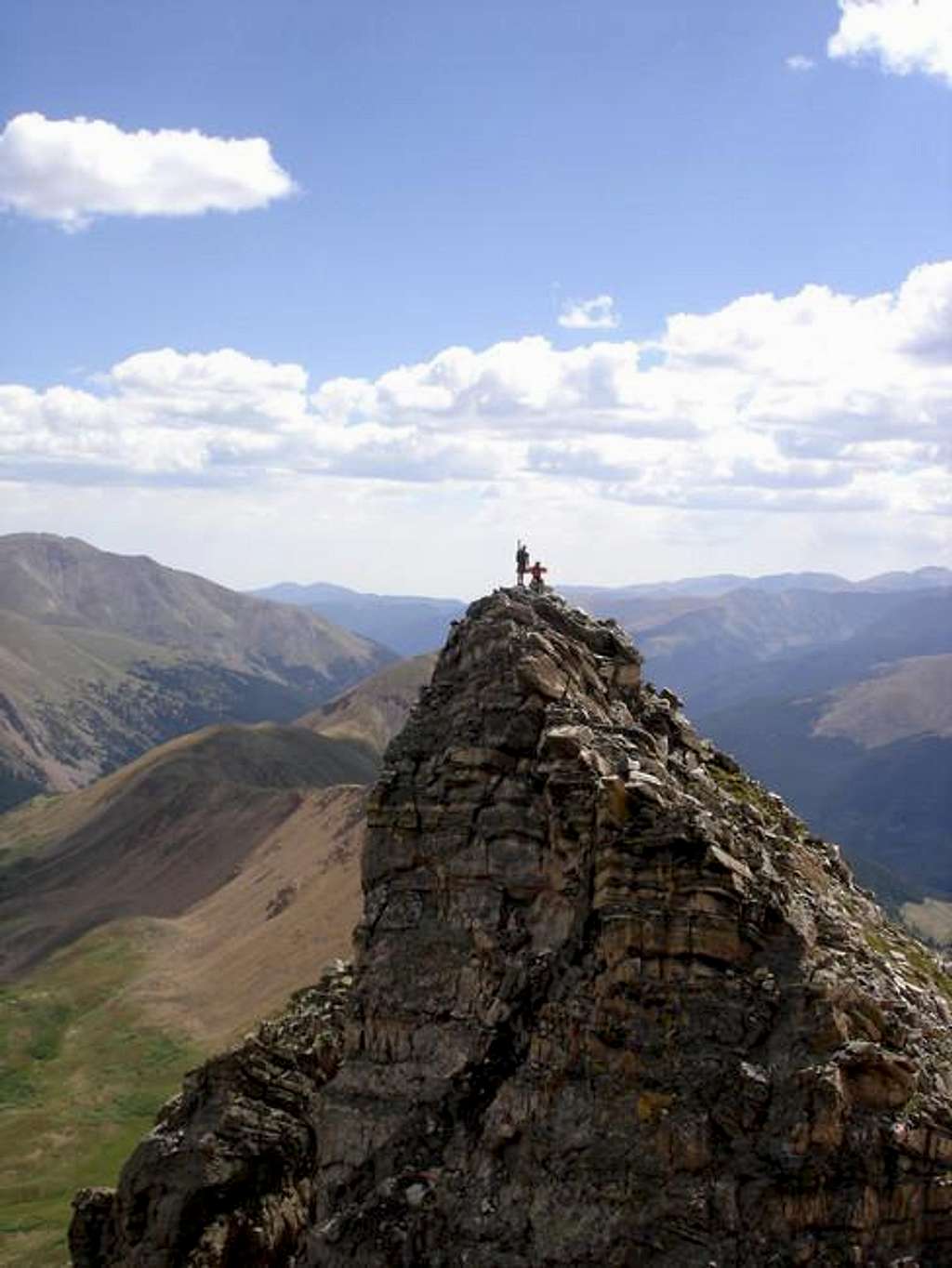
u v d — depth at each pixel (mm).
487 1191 40844
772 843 47844
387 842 47750
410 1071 44344
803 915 42625
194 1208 51312
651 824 42312
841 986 40156
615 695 51281
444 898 46250
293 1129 53969
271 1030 57531
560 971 42875
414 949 45938
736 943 40719
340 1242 41781
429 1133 43062
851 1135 37812
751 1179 37688
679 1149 38375
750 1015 39781
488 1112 42062
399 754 48844
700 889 40938
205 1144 52562
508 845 45406
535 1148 40562
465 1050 43688
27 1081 176750
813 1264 36625
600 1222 38562
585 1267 38188
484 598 51906
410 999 45094
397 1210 41625
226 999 189875
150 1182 52750
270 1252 51062
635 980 40781
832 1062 38344
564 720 46500
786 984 40219
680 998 40406
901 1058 38594
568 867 43969
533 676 47312
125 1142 147625
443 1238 40625
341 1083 45375
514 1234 39625
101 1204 55594
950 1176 37438
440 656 51188
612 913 41438
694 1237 37406
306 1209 52469
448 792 47000
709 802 47156
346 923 184000
